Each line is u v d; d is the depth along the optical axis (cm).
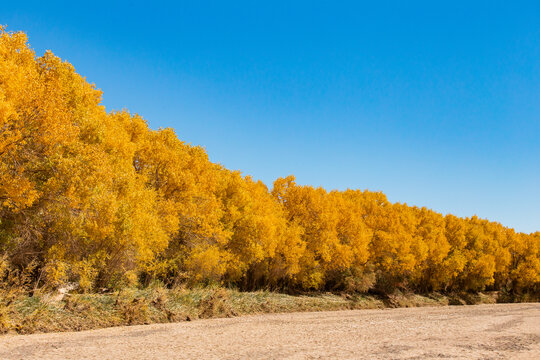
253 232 3266
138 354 1195
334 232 4169
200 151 3331
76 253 1941
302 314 3036
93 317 1731
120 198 2086
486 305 5722
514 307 5094
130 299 2000
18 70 1483
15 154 1563
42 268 1788
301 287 4516
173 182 2745
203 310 2370
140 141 2802
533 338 1944
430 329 2195
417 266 5566
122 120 3009
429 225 6400
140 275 2773
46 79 1825
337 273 4644
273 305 3128
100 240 2011
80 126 2016
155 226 2214
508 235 8231
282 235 3656
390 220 5247
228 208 3316
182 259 2814
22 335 1400
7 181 1496
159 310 2114
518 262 7812
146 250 2188
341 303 3975
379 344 1568
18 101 1504
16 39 1739
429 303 5328
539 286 7950
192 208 2747
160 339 1501
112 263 2164
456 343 1662
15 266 1812
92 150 1794
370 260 5006
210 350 1316
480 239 7269
